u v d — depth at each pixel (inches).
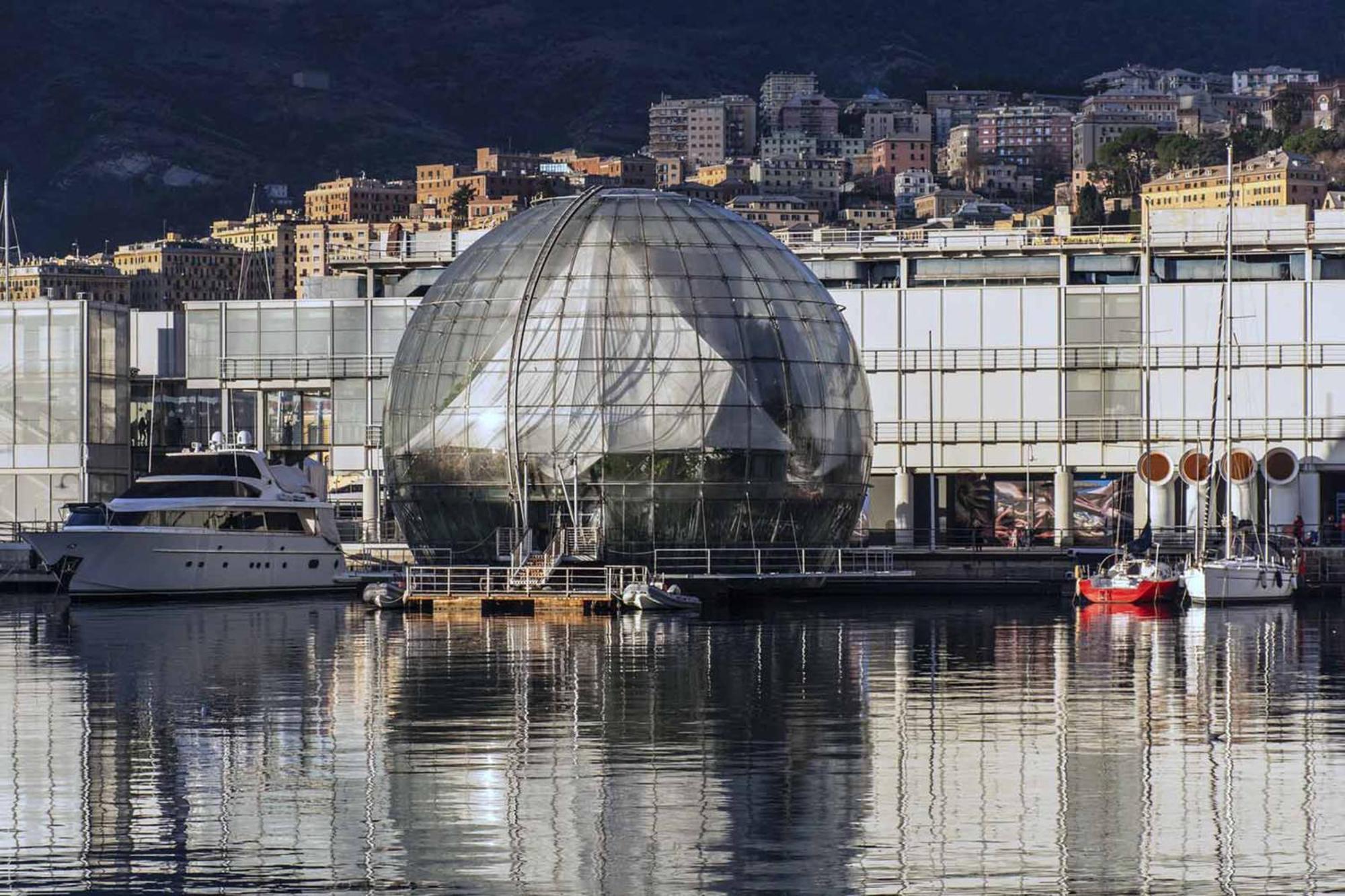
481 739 5536.4
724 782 4859.7
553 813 4498.0
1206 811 4515.3
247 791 4763.8
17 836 4315.9
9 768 5088.6
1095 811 4517.7
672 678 7076.8
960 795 4702.3
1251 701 6417.3
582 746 5393.7
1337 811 4515.3
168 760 5211.6
